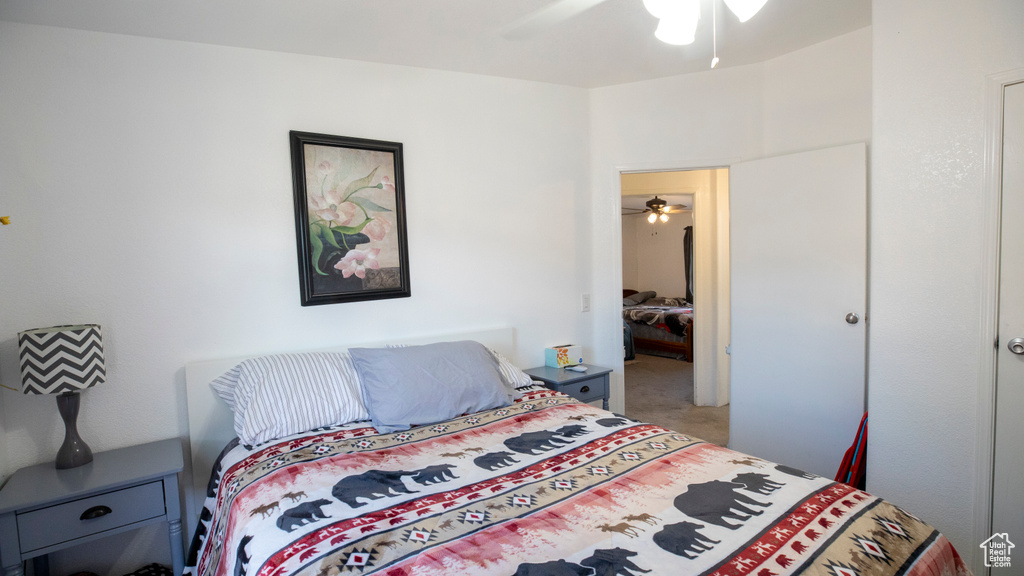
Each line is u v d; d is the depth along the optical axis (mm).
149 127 2236
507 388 2604
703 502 1443
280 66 2506
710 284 4398
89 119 2131
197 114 2328
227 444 2350
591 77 3252
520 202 3258
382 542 1275
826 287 2830
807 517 1350
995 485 1954
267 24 2205
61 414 1965
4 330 2014
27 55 2031
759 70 3197
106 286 2176
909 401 2139
